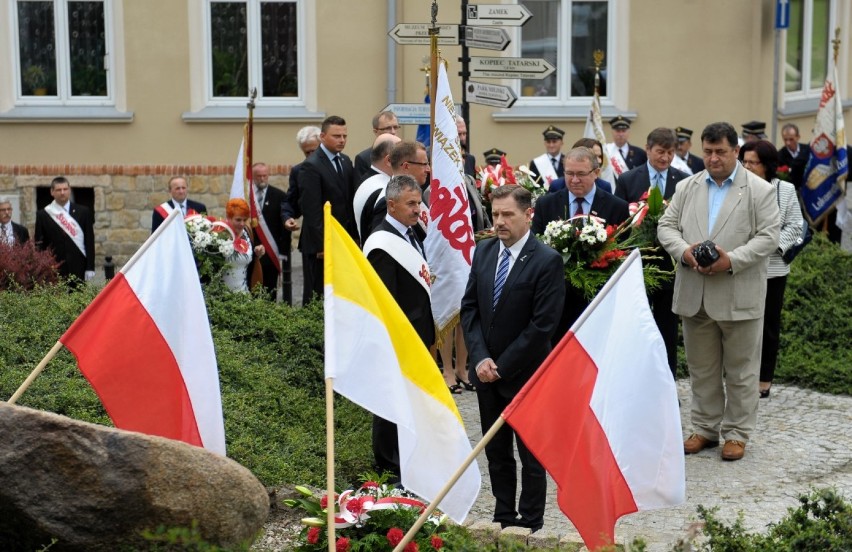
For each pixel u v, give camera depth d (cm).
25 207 1627
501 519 659
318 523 553
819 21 1894
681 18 1625
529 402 511
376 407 523
